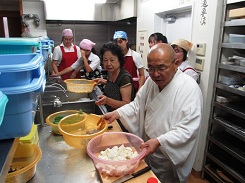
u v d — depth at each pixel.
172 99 1.22
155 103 1.28
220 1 1.95
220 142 2.09
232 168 2.02
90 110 1.97
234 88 1.88
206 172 2.32
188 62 2.41
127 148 1.07
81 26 4.46
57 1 4.08
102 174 0.91
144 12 3.49
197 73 2.20
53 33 4.36
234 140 2.11
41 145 1.21
